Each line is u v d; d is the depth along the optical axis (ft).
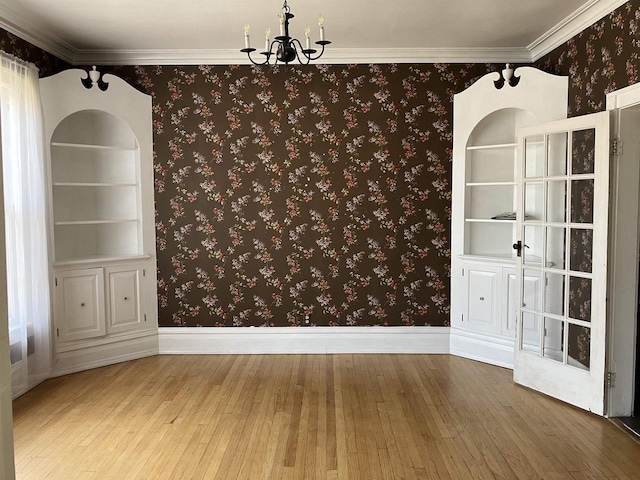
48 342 15.25
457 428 12.44
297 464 10.78
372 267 18.54
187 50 17.62
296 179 18.40
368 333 18.63
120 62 18.02
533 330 15.03
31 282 14.79
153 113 18.22
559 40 15.93
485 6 13.71
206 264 18.57
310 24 15.12
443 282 18.54
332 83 18.15
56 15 14.23
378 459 10.97
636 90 12.05
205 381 15.81
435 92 18.11
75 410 13.64
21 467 10.68
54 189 17.13
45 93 15.83
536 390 14.84
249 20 14.70
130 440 11.91
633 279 12.92
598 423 12.69
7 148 13.87
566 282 13.99
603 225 12.78
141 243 18.24
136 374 16.51
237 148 18.34
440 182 18.33
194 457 11.10
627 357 12.98
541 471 10.45
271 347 18.66
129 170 18.26
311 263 18.57
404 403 13.99
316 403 14.03
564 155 14.10
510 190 17.97
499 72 17.80
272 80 18.19
